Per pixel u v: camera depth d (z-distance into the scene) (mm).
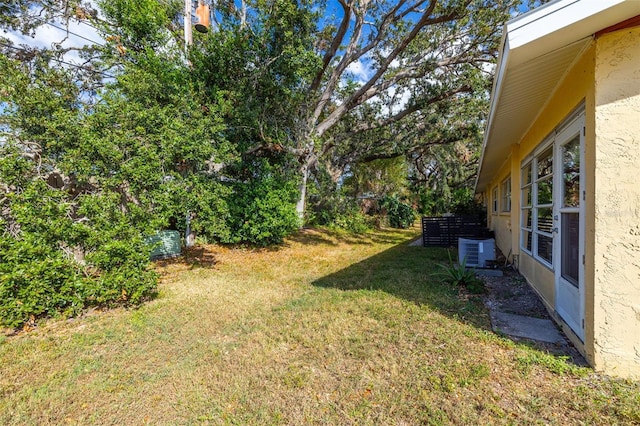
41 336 3281
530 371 2416
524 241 5477
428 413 2000
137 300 4207
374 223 16250
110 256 3982
